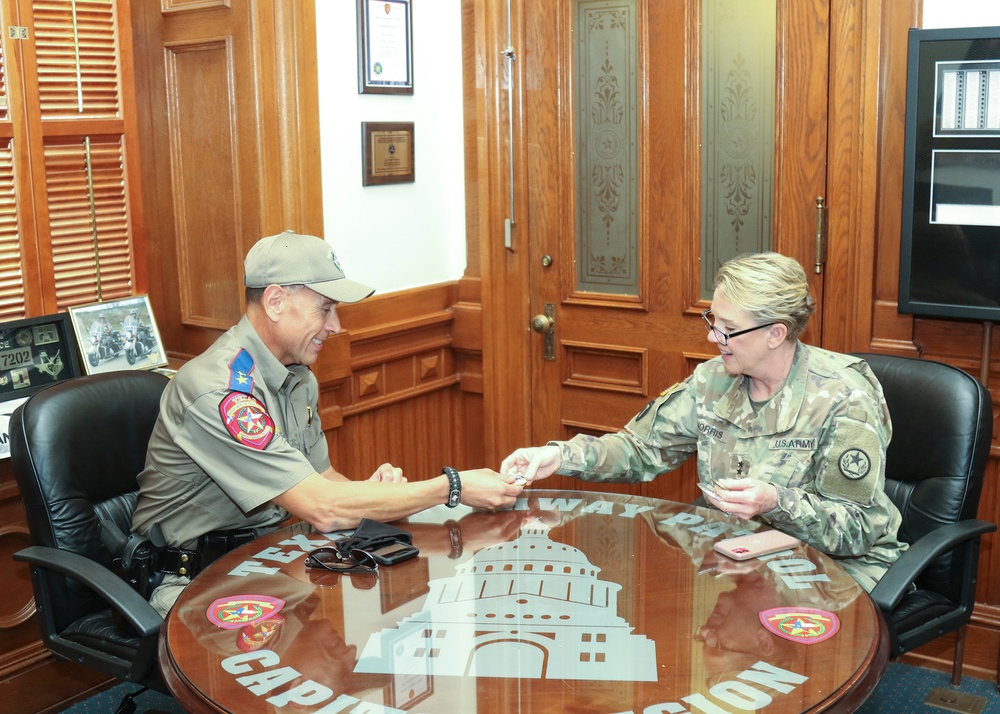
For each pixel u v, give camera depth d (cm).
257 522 220
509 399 359
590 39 322
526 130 339
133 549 209
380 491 197
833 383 205
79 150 269
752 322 198
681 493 335
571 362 346
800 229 291
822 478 203
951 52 241
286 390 223
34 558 201
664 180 315
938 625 208
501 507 207
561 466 217
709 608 156
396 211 342
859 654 141
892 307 275
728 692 130
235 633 150
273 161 296
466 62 349
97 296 277
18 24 250
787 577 168
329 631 150
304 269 212
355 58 319
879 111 268
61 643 207
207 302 317
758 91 294
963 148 244
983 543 277
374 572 173
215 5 294
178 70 308
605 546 183
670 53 307
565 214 337
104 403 221
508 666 138
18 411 210
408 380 357
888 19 263
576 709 127
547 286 346
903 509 221
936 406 216
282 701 130
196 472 212
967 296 250
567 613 154
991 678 279
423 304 355
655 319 325
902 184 267
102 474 219
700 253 314
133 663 188
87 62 268
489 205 348
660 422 227
